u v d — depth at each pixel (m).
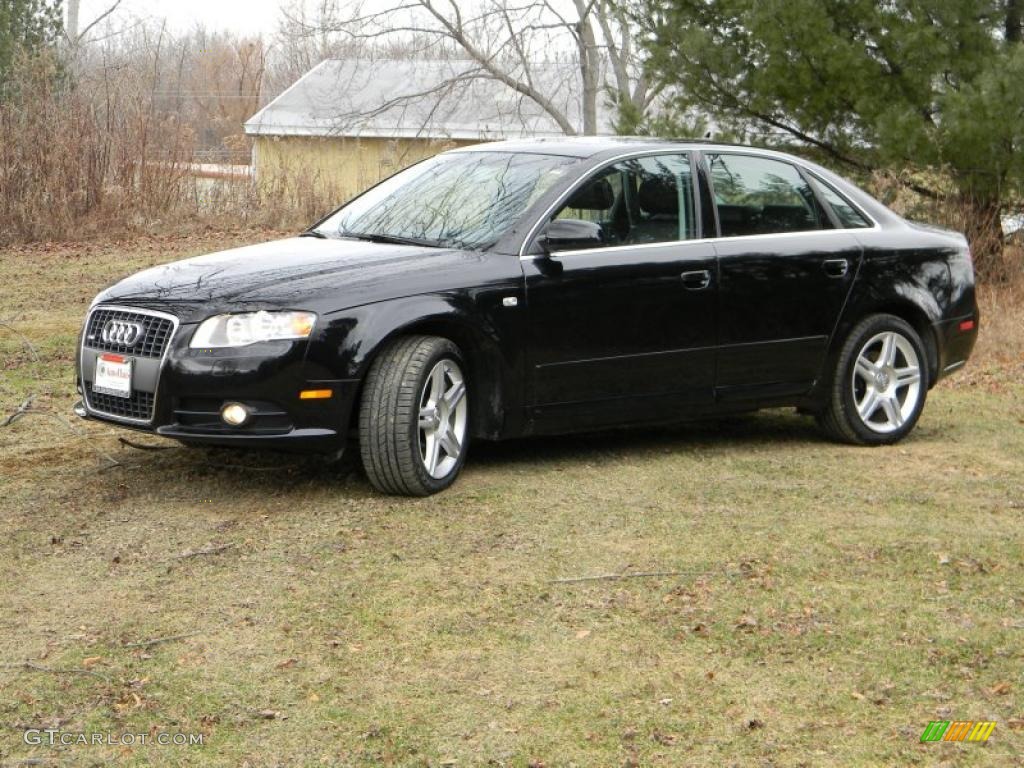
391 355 5.91
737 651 4.39
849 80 12.29
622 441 7.43
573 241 6.45
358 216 7.05
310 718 3.87
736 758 3.67
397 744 3.72
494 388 6.30
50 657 4.24
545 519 5.77
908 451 7.38
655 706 3.98
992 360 10.62
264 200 20.33
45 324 11.13
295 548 5.32
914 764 3.66
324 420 5.78
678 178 6.91
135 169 19.22
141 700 3.96
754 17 12.34
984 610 4.79
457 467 6.24
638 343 6.63
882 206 7.66
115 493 6.07
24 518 5.66
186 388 5.71
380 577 5.01
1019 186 12.00
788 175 7.32
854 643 4.47
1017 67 11.17
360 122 25.64
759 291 6.97
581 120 27.86
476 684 4.11
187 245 17.70
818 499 6.25
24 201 17.92
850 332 7.33
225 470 6.51
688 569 5.16
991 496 6.39
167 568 5.06
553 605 4.76
